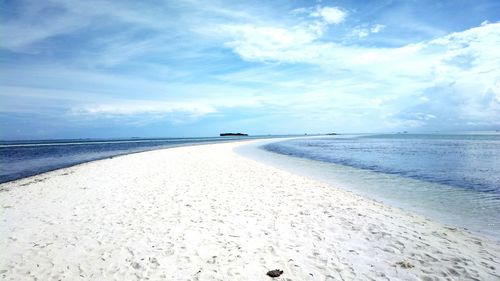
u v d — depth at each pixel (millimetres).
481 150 31797
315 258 5172
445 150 32469
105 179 13391
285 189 10727
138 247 5730
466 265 4844
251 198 9398
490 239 6020
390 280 4422
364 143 57156
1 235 6438
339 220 7180
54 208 8555
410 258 5125
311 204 8648
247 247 5660
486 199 9586
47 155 32906
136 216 7672
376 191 10891
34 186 12016
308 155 28266
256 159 24078
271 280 4473
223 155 27078
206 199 9344
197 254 5387
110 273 4770
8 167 20797
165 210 8180
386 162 20906
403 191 10883
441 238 6043
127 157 24688
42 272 4828
